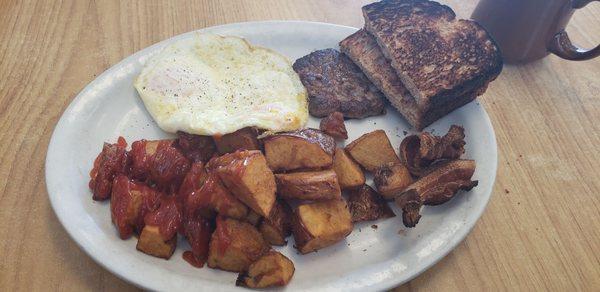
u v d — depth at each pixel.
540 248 0.25
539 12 0.31
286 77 0.30
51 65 0.31
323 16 0.37
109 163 0.24
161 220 0.22
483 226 0.26
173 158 0.24
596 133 0.31
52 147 0.25
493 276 0.24
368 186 0.26
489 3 0.33
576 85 0.34
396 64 0.30
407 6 0.32
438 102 0.28
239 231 0.22
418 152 0.27
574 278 0.24
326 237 0.22
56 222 0.24
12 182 0.25
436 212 0.25
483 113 0.29
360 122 0.30
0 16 0.34
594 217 0.27
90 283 0.22
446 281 0.24
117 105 0.29
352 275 0.22
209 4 0.37
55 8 0.35
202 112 0.27
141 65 0.30
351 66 0.32
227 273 0.22
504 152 0.29
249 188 0.21
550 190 0.28
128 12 0.36
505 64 0.35
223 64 0.30
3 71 0.31
